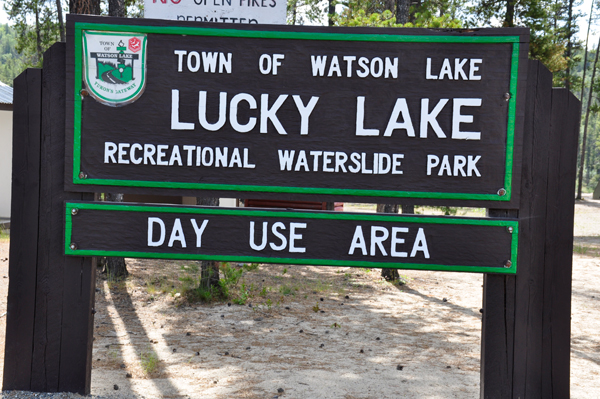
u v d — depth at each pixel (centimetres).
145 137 416
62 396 419
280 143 416
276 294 973
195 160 416
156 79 414
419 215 411
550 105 409
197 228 416
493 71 406
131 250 417
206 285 917
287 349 663
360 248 413
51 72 418
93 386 501
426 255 411
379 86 412
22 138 419
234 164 417
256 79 414
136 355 620
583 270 1398
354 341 710
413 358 644
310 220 414
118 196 1081
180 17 541
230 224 416
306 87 414
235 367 587
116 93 414
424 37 407
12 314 424
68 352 427
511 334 415
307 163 416
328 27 410
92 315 436
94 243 416
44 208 421
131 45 412
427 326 806
